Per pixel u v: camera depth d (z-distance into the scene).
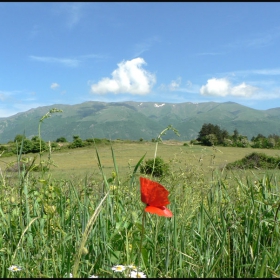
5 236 3.38
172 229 3.24
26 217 3.35
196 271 2.85
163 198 2.30
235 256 3.14
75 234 3.16
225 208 3.60
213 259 2.98
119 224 2.97
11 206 3.58
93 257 2.87
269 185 4.09
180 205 3.84
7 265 2.84
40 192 3.43
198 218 3.69
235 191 4.18
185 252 3.07
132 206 3.67
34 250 3.17
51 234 3.15
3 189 3.79
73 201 3.77
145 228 3.38
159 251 3.15
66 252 2.97
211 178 4.29
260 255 3.06
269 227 3.49
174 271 2.86
